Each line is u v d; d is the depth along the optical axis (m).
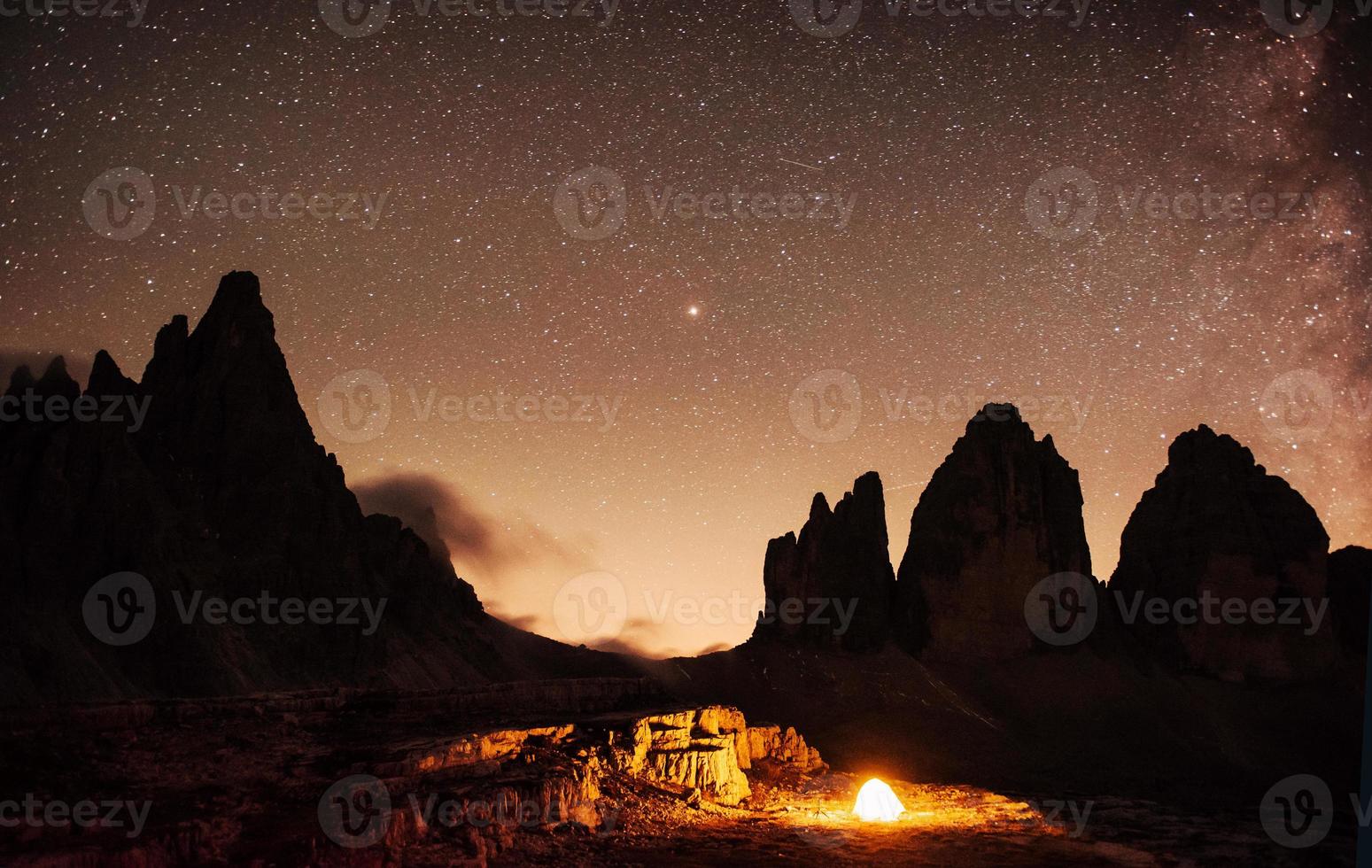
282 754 33.69
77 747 29.98
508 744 38.88
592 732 44.94
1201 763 71.00
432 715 43.28
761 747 56.78
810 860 34.91
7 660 41.94
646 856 33.12
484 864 28.14
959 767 68.00
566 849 32.25
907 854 37.31
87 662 45.03
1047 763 69.56
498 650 73.50
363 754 33.75
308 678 54.56
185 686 47.62
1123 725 75.38
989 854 38.38
